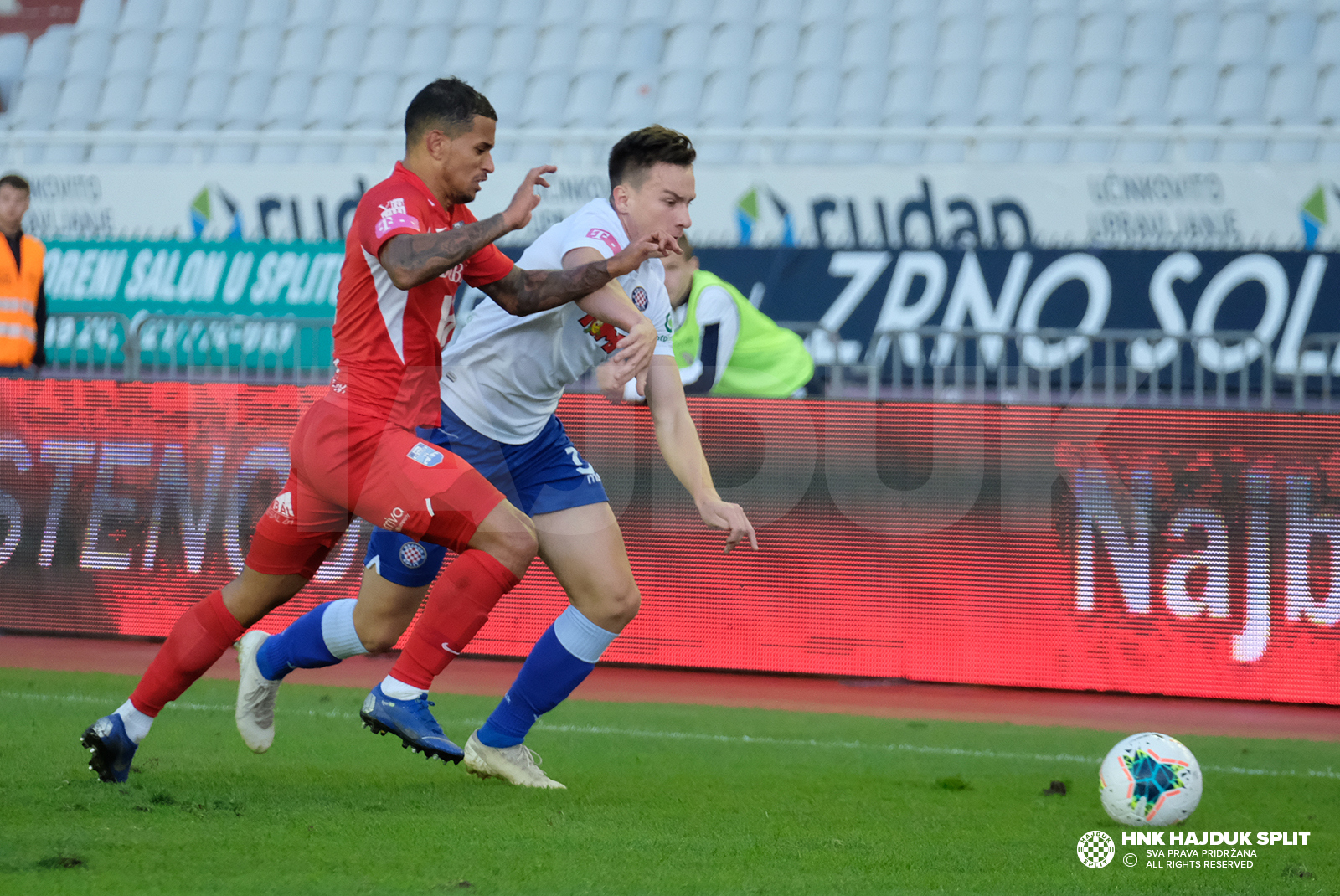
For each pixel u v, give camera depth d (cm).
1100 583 2183
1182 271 2969
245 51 4969
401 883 1007
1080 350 2927
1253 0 4453
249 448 2442
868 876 1073
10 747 1520
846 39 4659
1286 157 4000
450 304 1336
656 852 1134
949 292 3052
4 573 2573
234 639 1353
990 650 2219
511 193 3328
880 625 2258
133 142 3619
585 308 1341
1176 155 3338
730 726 1870
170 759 1505
